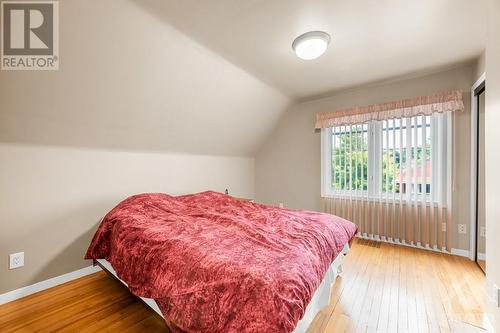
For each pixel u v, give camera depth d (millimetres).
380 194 3113
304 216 2141
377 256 2664
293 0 1543
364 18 1750
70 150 2150
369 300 1811
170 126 2773
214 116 3096
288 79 2924
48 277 2020
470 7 1630
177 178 3229
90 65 1767
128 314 1658
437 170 2752
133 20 1664
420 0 1564
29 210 1910
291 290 1006
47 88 1729
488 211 1458
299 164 4008
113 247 1825
